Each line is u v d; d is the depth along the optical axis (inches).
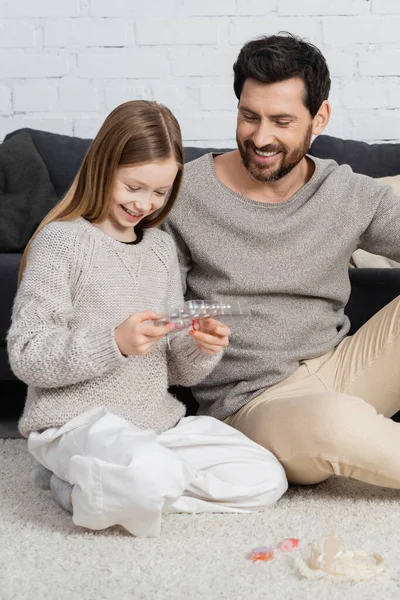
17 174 124.0
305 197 84.7
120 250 75.1
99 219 74.5
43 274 71.2
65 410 71.0
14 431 104.1
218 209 83.6
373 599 55.1
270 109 78.5
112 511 64.5
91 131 139.9
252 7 137.3
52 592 55.8
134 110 72.9
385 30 136.9
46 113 139.8
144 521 64.7
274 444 75.2
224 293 83.5
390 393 83.5
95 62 139.0
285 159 80.7
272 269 82.7
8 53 139.3
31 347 68.4
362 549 62.8
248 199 83.8
